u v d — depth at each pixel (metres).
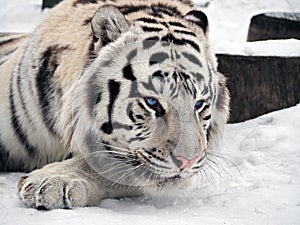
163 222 3.57
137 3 4.68
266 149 5.21
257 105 6.22
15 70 4.92
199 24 4.43
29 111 4.70
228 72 6.23
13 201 4.03
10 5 10.99
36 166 4.99
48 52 4.61
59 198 3.84
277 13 7.88
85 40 4.38
